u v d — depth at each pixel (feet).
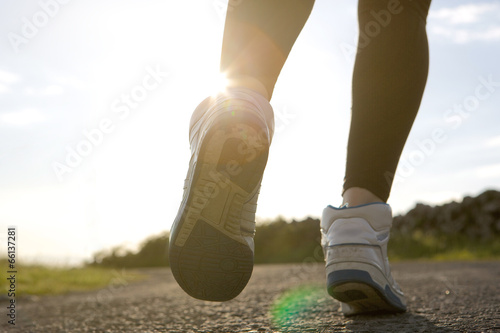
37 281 14.94
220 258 3.25
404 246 32.32
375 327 3.60
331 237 3.98
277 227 41.63
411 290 6.69
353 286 3.83
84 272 19.61
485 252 28.50
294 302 5.79
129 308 6.75
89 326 4.92
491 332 3.23
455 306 4.57
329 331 3.54
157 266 46.34
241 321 4.45
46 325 5.32
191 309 5.92
